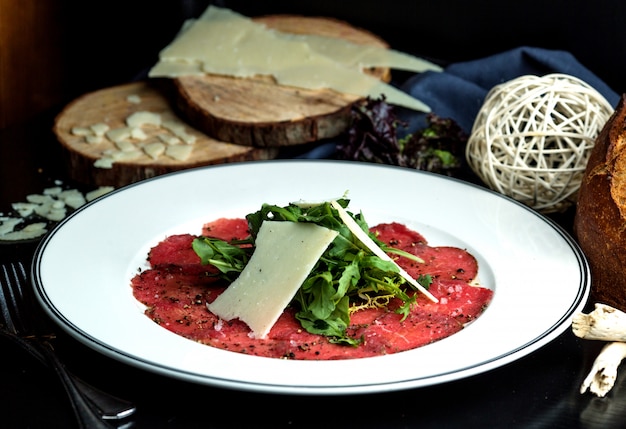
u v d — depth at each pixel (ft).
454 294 2.62
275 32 3.85
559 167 3.01
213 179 3.03
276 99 3.44
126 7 4.02
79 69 4.01
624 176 2.68
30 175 3.32
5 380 2.43
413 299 2.56
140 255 2.76
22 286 2.65
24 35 3.79
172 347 2.42
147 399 2.38
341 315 2.52
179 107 3.50
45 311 2.46
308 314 2.52
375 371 2.36
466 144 3.28
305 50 3.69
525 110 2.98
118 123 3.48
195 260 2.76
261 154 3.37
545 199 3.04
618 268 2.65
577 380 2.47
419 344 2.46
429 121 3.28
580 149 2.96
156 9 4.05
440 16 3.81
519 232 2.82
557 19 3.62
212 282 2.67
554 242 2.76
